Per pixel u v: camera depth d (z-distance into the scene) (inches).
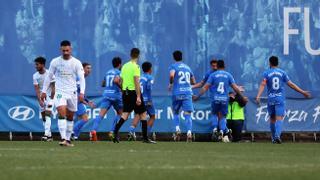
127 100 2249.0
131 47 2706.7
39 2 2689.5
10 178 944.9
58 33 2694.4
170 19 2714.1
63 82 1884.8
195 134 2721.5
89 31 2699.3
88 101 2491.4
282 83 2384.4
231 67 2728.8
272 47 2743.6
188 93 2470.5
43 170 1069.8
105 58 2699.3
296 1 2755.9
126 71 2249.0
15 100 2677.2
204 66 2723.9
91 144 2090.3
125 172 1042.7
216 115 2568.9
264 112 2716.5
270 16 2743.6
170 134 2763.3
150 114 2586.1
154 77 2706.7
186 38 2719.0
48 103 2468.0
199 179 945.5
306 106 2741.1
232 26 2731.3
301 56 2748.5
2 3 2679.6
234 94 2635.3
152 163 1222.3
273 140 2405.3
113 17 2706.7
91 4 2701.8
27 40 2684.5
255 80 2728.8
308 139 2792.8
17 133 2719.0
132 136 2502.5
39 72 2488.9
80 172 1039.0
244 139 2775.6
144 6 2709.2
